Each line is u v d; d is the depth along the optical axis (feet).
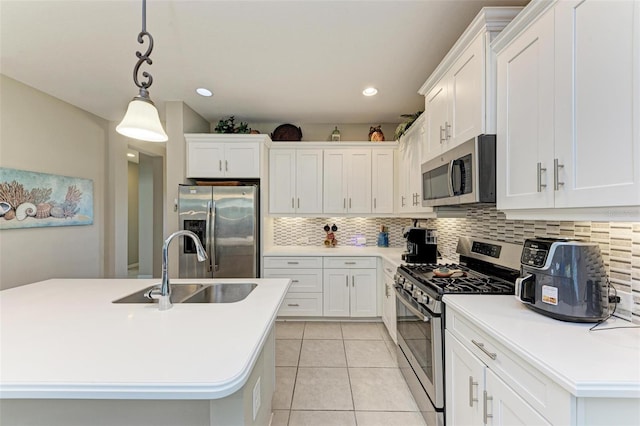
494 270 6.61
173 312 4.45
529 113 4.14
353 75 8.54
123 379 2.66
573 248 3.86
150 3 5.57
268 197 12.24
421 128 9.03
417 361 6.34
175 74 8.50
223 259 10.57
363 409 6.43
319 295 11.41
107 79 8.91
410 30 6.45
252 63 7.88
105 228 12.87
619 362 2.85
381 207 12.23
